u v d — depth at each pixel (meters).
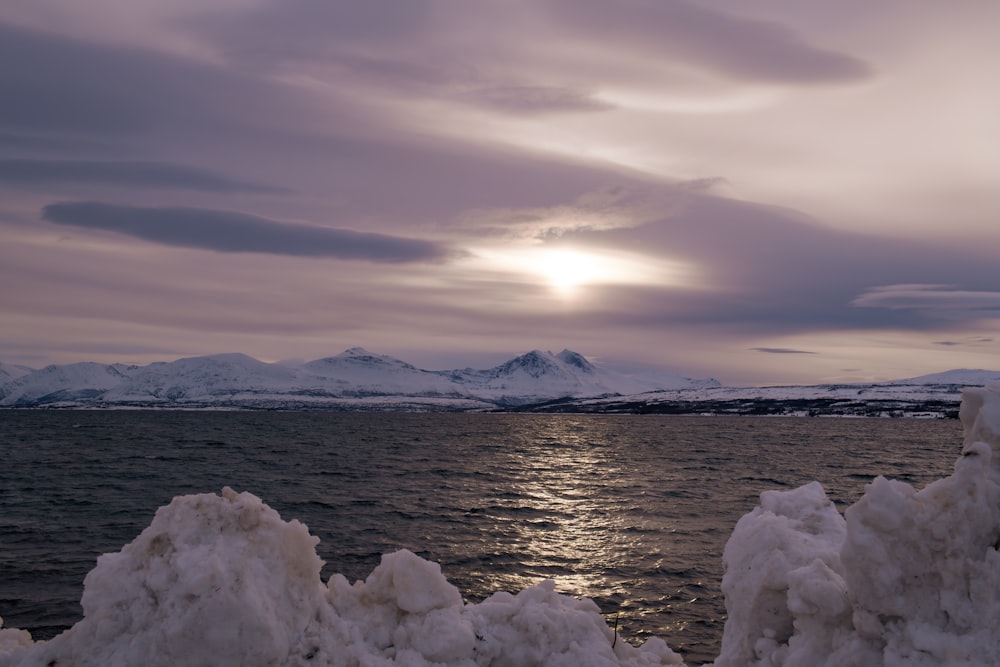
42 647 5.11
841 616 5.25
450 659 5.42
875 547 4.96
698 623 17.11
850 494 45.28
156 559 5.10
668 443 102.88
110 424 162.50
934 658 4.76
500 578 21.56
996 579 4.86
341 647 5.30
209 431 128.88
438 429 151.62
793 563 5.77
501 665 5.62
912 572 5.00
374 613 5.71
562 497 41.25
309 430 138.25
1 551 24.80
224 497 5.46
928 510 5.03
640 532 29.20
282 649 5.01
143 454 73.12
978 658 4.66
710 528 30.20
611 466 63.62
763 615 5.80
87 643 4.96
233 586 4.90
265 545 5.27
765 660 5.61
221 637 4.78
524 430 149.50
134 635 4.91
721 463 67.44
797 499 6.70
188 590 4.84
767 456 77.12
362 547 25.91
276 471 56.41
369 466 61.50
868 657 4.98
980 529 4.97
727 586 6.21
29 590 19.50
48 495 40.41
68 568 22.06
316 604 5.45
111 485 45.97
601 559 23.83
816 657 5.23
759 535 6.20
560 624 5.78
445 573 22.06
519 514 34.31
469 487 46.28
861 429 160.38
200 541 5.20
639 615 17.69
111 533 28.56
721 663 6.02
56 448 81.06
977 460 5.08
